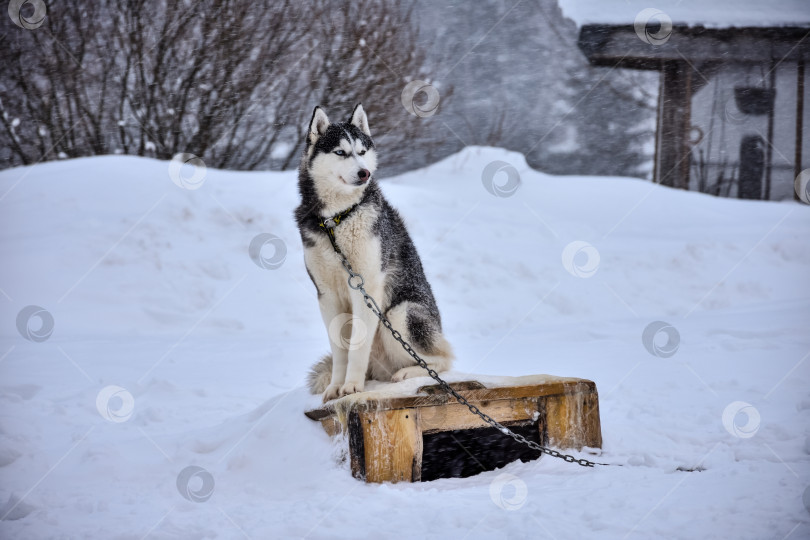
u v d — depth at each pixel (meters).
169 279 10.53
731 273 11.38
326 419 4.04
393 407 3.75
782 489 3.32
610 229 13.62
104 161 13.45
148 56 15.52
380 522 3.19
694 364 6.45
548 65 20.97
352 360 4.28
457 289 10.73
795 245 12.28
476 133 20.12
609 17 16.80
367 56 16.14
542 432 4.06
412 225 12.55
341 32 16.12
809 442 3.88
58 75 15.46
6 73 15.34
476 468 4.09
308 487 3.76
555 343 8.12
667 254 11.92
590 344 7.93
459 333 9.25
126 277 10.45
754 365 6.26
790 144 17.25
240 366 7.51
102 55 15.64
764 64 17.05
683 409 4.98
